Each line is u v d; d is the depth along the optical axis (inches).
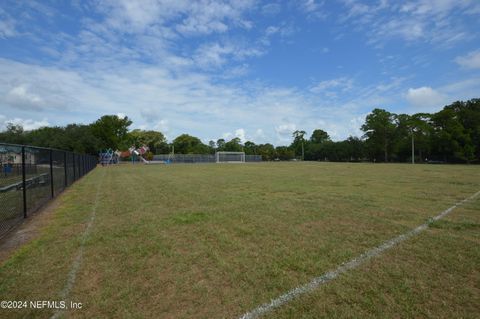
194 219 252.7
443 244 179.2
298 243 185.6
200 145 3757.4
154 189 475.8
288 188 475.5
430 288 122.8
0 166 229.3
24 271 145.6
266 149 3841.0
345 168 1201.4
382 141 2527.1
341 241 188.9
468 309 106.5
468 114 2005.4
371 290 122.1
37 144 2034.9
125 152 2763.3
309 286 127.0
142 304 113.6
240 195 395.5
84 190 474.3
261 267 147.9
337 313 105.6
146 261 157.5
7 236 209.5
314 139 4114.2
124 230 219.9
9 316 106.5
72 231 219.8
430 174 781.3
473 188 457.7
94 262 156.7
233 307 111.1
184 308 110.5
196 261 156.9
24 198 261.0
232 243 186.5
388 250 170.2
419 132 2250.2
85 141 2231.8
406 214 267.6
